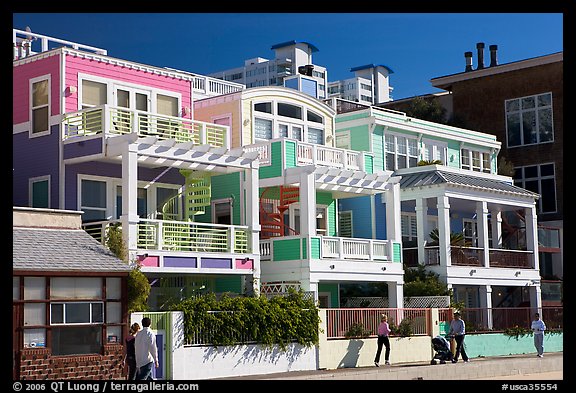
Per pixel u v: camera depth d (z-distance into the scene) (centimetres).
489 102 5725
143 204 3172
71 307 2395
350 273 3472
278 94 3812
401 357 3303
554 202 5394
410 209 4297
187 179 3222
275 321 2836
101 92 3152
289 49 13662
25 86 3155
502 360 3356
